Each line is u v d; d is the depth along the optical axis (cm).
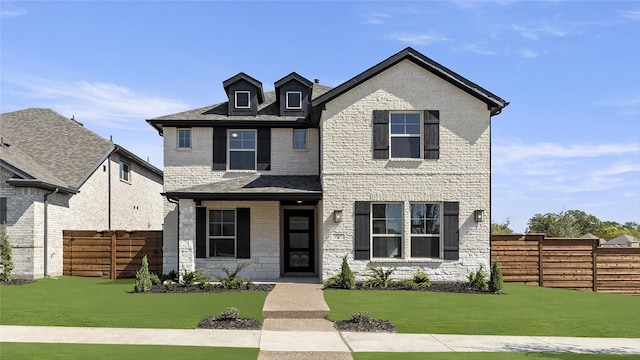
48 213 1994
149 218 3238
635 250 1930
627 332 1130
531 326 1165
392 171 1770
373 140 1777
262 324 1148
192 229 1786
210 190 1805
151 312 1241
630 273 1925
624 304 1504
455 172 1773
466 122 1784
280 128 2044
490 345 980
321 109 1802
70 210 2164
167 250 2006
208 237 1948
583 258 1927
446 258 1758
